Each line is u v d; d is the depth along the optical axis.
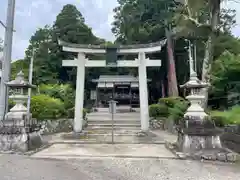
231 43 9.78
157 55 15.79
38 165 4.12
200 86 5.42
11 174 3.56
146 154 5.13
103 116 12.12
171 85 13.88
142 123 8.23
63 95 12.23
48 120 8.98
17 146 5.28
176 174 3.66
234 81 6.85
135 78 19.08
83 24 21.69
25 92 6.19
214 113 6.83
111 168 3.97
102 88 19.67
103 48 8.41
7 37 6.70
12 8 6.85
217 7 7.93
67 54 19.50
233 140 5.18
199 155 4.71
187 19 9.03
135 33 14.54
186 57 14.86
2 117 6.38
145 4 14.66
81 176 3.48
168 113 10.40
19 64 16.50
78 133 8.05
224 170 3.90
